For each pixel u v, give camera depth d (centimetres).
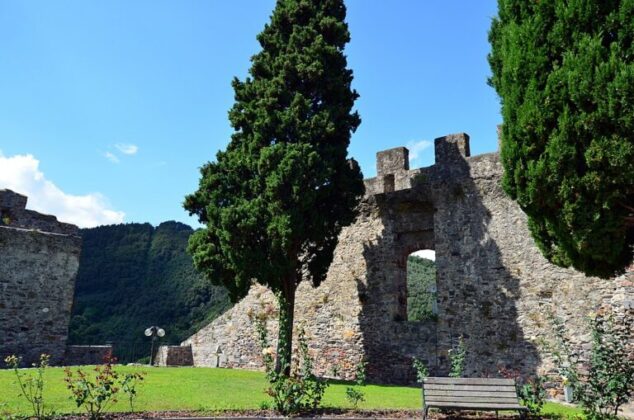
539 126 805
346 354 1688
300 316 1838
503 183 901
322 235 1538
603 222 770
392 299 1641
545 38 831
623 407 1147
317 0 1709
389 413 907
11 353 1628
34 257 1739
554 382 1296
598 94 737
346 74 1666
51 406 849
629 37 746
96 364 1745
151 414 825
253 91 1639
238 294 1515
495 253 1477
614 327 1243
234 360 1966
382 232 1722
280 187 1417
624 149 717
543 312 1366
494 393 862
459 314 1494
